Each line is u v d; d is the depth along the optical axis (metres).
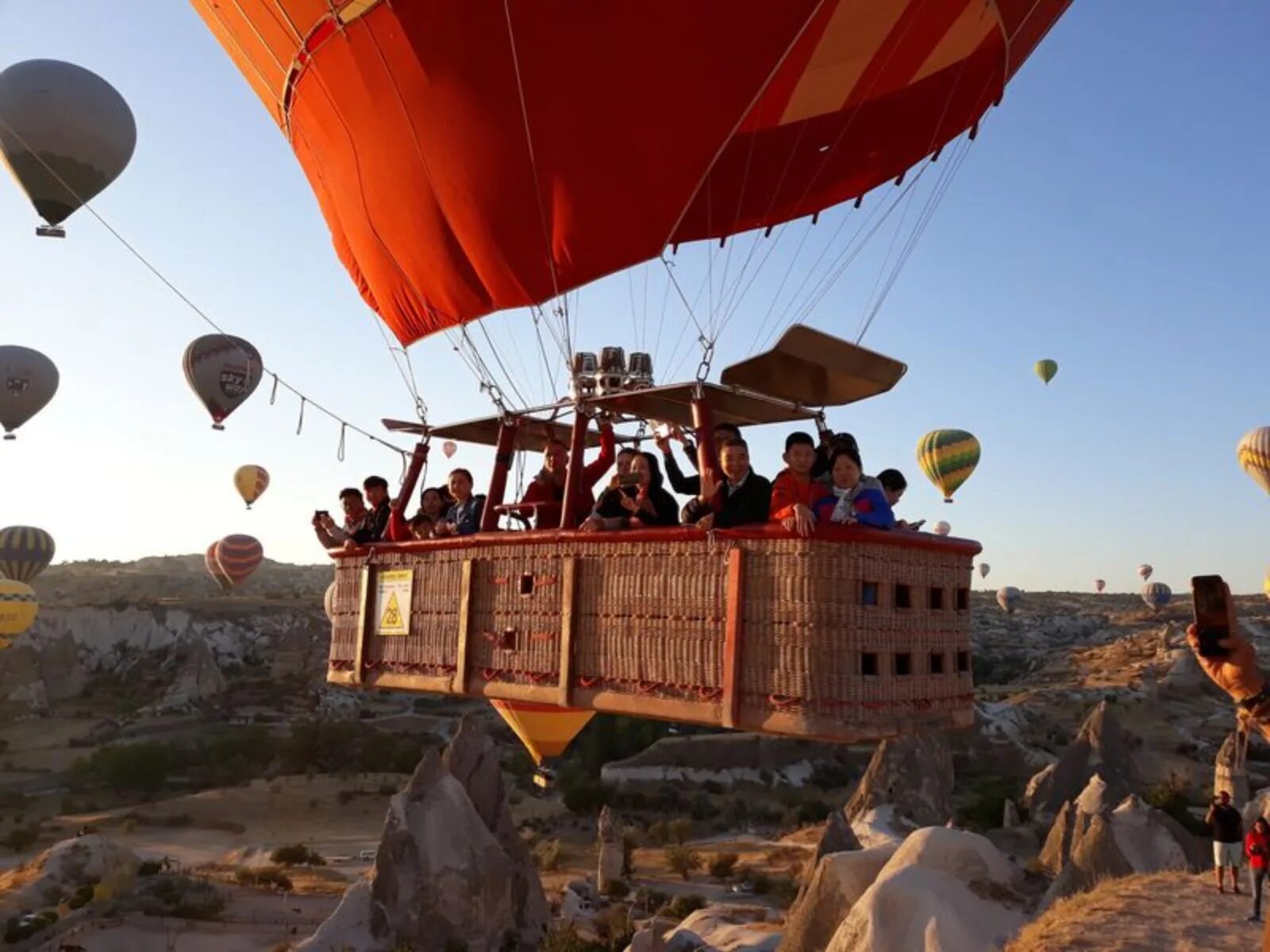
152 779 72.00
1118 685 105.69
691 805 68.81
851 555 4.89
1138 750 79.44
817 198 9.80
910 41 7.93
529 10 7.02
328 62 8.02
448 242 7.99
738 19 6.81
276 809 65.31
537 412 7.00
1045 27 8.21
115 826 60.94
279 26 8.17
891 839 48.91
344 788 70.62
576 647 5.84
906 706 5.05
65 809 66.50
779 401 6.39
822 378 6.07
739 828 63.50
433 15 7.32
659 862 53.00
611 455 7.94
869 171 9.53
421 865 32.56
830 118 8.95
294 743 77.00
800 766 76.94
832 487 5.43
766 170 9.42
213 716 100.00
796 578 4.93
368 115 7.98
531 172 7.39
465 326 8.36
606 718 83.75
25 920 37.31
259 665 119.88
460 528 7.84
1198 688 103.12
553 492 7.62
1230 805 17.84
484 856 33.56
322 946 30.88
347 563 7.86
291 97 8.60
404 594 7.18
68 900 40.91
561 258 7.57
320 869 51.25
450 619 6.75
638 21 6.87
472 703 104.88
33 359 36.34
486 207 7.65
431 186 7.85
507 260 7.75
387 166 8.05
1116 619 187.88
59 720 98.12
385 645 7.31
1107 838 24.83
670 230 7.26
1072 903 17.72
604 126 7.15
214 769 76.31
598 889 46.50
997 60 8.35
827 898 26.94
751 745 77.38
